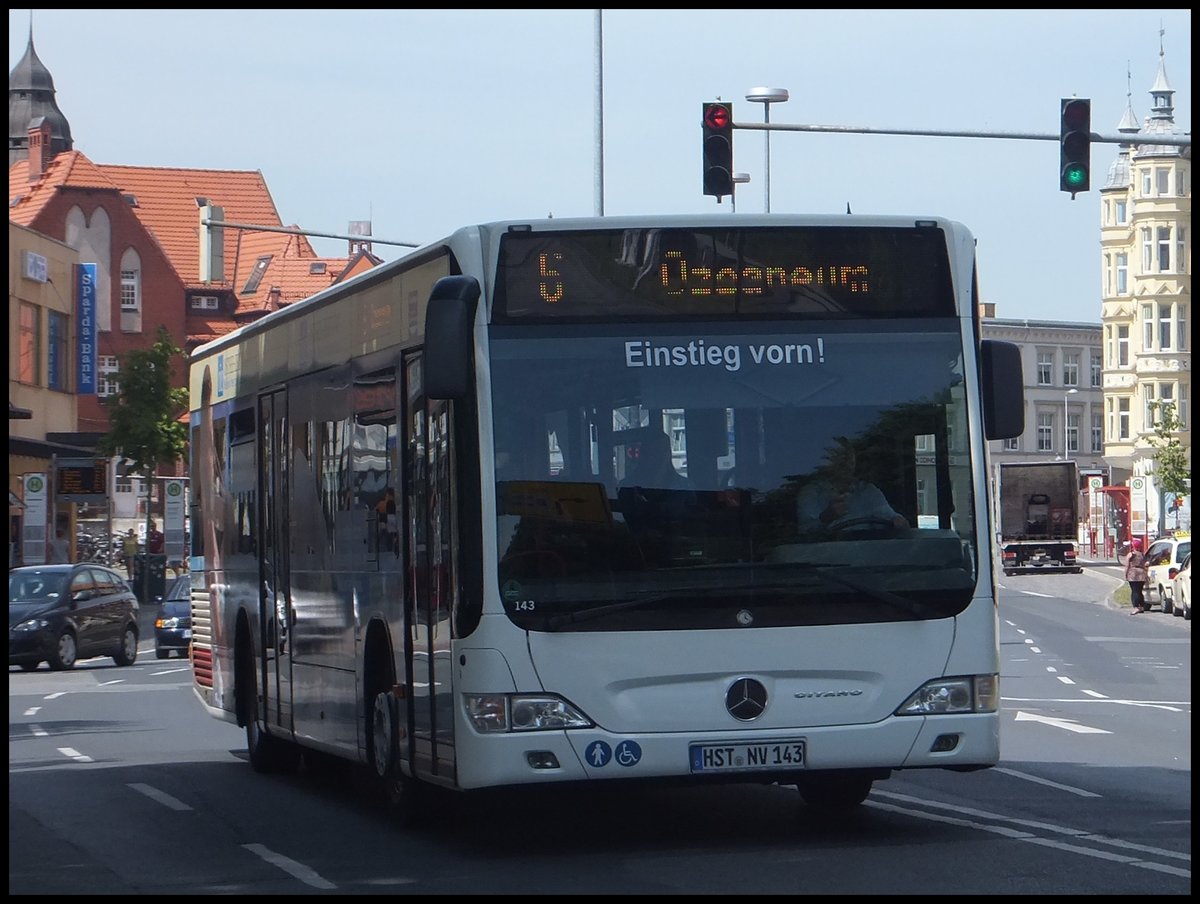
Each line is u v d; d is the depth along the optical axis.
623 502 12.84
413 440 14.17
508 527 12.77
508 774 12.60
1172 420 84.19
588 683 12.68
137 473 75.75
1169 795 16.69
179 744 24.14
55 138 157.50
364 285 15.53
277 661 18.52
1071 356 185.50
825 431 13.11
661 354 13.05
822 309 13.27
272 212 139.50
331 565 16.42
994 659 13.20
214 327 125.44
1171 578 62.34
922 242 13.44
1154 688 33.25
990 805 15.91
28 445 70.38
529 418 12.88
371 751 15.30
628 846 13.66
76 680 40.62
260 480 19.19
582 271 13.09
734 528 12.91
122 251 120.19
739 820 15.00
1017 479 99.25
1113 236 141.38
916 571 13.07
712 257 13.20
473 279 12.73
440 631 13.34
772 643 12.84
